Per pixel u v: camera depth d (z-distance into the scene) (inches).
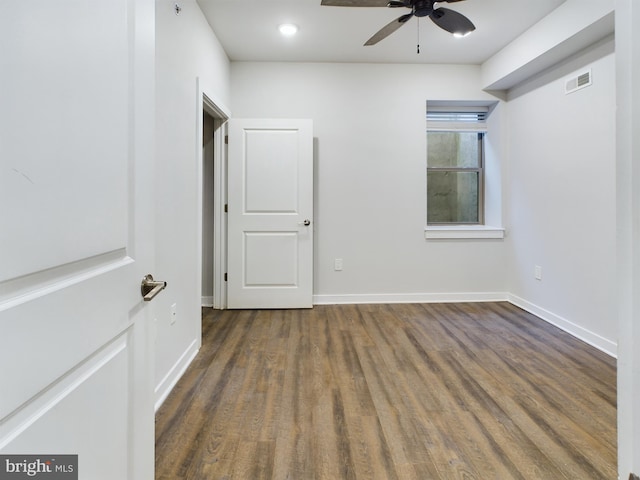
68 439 27.8
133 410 38.7
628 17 24.9
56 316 26.3
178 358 89.4
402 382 86.2
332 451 61.9
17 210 22.5
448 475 56.4
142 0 39.5
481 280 158.7
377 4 86.0
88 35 29.7
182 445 63.2
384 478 55.8
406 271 157.2
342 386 84.2
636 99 24.4
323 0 84.7
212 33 120.4
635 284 24.8
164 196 80.5
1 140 21.3
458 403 77.0
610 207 104.5
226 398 79.0
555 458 60.2
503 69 138.3
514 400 78.2
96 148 31.0
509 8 110.0
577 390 82.4
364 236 155.6
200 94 105.7
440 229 156.8
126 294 36.8
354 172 154.2
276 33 124.8
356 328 124.3
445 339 114.0
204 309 147.5
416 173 155.6
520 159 147.3
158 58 76.8
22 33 22.7
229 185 144.2
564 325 122.8
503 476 56.1
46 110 24.9
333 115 152.3
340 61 150.2
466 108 164.2
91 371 30.9
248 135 143.8
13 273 22.3
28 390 23.6
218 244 146.9
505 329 123.3
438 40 131.6
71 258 27.8
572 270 119.3
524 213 145.3
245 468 57.8
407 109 153.9
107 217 32.9
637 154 24.4
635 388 25.1
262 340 113.3
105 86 32.3
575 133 117.3
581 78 114.1
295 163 144.8
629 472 25.9
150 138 41.7
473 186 170.7
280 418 71.5
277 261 146.4
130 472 38.2
